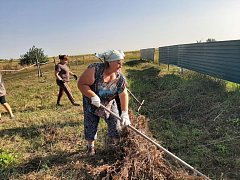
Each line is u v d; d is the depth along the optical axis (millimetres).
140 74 16594
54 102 9953
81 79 4176
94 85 4203
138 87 11523
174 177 4031
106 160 4703
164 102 8586
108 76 4164
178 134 6000
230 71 9648
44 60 32750
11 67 31812
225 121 6441
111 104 4539
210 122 6566
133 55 44844
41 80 16766
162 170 4109
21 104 10070
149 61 27609
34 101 10461
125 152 4371
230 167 4508
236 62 9117
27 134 6422
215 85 9750
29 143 5816
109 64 3994
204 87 9578
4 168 4719
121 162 4176
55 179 4250
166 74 15461
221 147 5066
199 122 6703
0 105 10180
